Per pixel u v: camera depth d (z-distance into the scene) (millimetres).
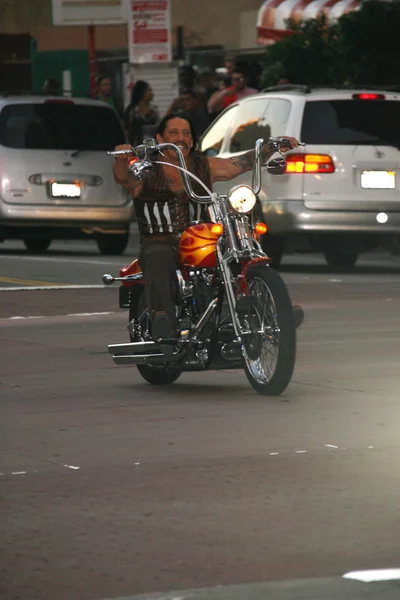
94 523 13281
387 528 12961
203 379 22047
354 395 20031
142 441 17016
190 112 49594
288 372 19625
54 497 14297
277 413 18703
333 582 11453
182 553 12273
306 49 51875
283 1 67375
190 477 15055
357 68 51250
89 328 28703
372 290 35250
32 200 46438
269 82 52469
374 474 15047
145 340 21234
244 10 76438
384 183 39781
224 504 13898
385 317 29641
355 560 12023
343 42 51188
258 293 19797
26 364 23812
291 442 16781
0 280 38781
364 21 50656
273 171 20781
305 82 51812
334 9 64812
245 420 18250
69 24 65250
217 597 11117
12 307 32469
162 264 20250
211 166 20672
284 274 40125
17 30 86000
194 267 20094
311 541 12570
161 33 59438
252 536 12758
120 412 19047
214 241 19906
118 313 31266
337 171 39594
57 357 24609
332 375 21906
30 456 16281
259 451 16312
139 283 21391
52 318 30453
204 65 76375
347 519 13273
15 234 47062
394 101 40219
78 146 47062
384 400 19578
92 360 24203
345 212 39562
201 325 20062
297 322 19750
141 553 12289
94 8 64938
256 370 20125
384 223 39688
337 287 36062
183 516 13469
